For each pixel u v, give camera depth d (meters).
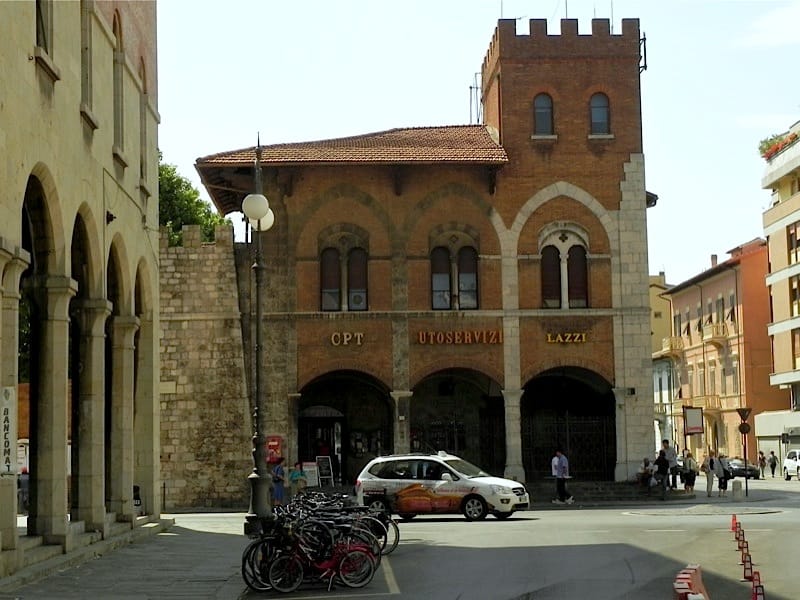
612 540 27.27
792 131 81.56
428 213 49.16
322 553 19.16
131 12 31.55
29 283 23.25
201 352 47.81
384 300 48.72
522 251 49.31
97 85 27.00
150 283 34.19
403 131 54.34
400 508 36.97
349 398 52.28
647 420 49.06
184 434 47.41
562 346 49.16
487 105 55.69
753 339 87.31
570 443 50.09
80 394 26.94
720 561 22.36
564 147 49.88
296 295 48.44
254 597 18.39
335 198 48.94
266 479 26.11
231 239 48.25
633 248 49.69
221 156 48.22
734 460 81.50
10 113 19.77
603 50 50.41
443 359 48.62
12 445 19.39
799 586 18.61
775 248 81.94
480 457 51.72
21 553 20.33
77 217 26.08
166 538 29.80
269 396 47.91
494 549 25.84
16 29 20.17
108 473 30.59
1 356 19.58
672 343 102.81
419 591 18.75
